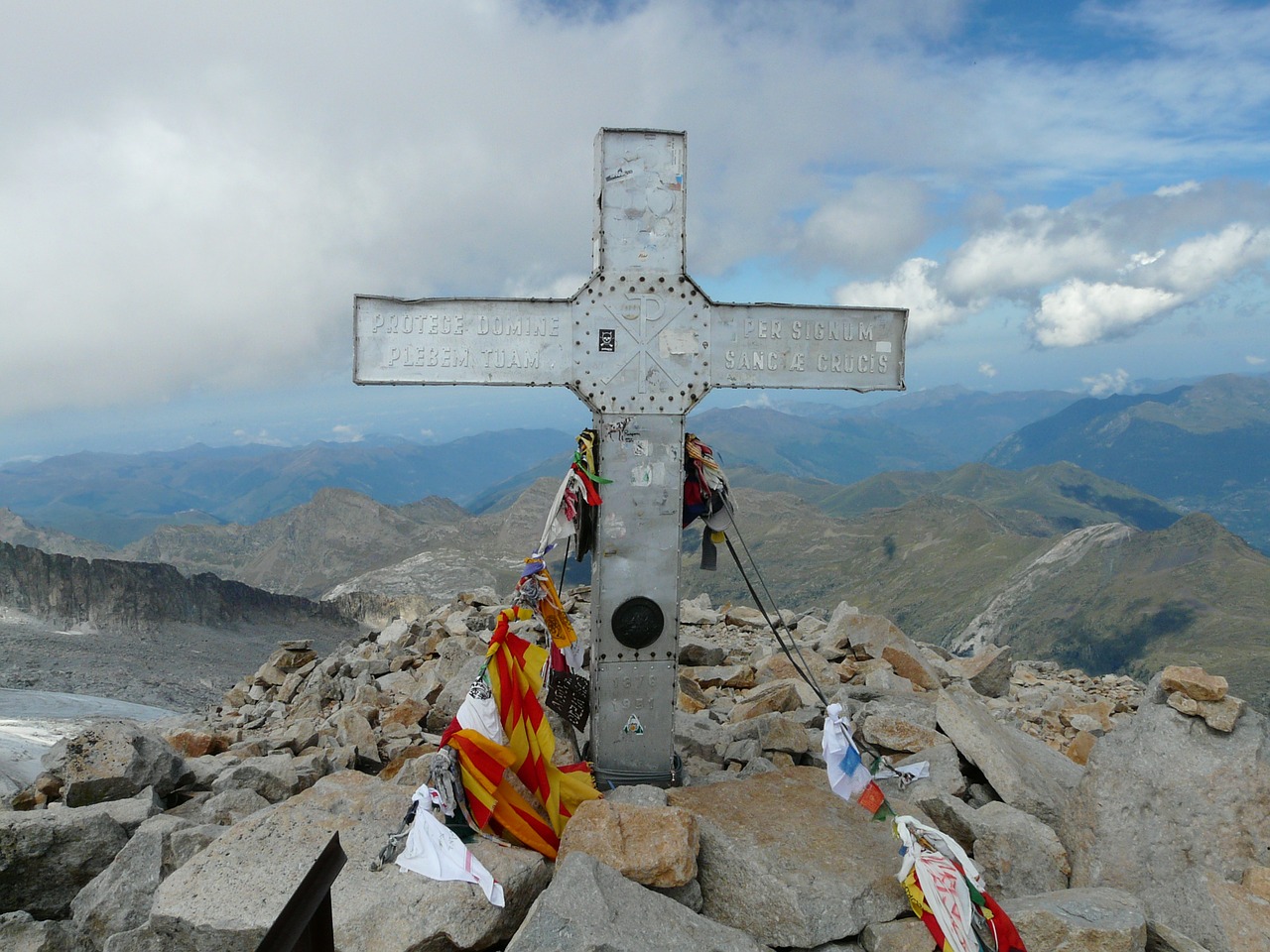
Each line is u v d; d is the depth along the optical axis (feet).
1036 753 25.86
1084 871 18.29
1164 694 19.29
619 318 21.56
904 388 22.90
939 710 24.17
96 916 17.51
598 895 14.69
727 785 20.68
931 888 15.72
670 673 22.15
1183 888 16.55
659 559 21.86
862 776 18.12
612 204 21.45
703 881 17.22
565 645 20.95
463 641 41.55
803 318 22.34
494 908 15.75
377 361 20.79
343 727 28.96
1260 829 17.44
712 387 21.93
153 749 23.71
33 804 23.38
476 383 21.11
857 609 47.98
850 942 16.17
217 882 16.22
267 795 23.67
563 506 21.22
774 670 37.11
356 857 17.03
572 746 24.57
